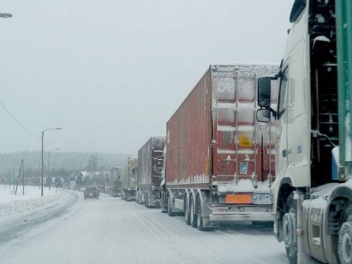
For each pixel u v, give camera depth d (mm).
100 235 15398
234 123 14258
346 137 6133
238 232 15305
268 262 9461
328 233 6598
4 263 10078
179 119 20938
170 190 24781
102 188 122062
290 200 8711
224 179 14148
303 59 7922
